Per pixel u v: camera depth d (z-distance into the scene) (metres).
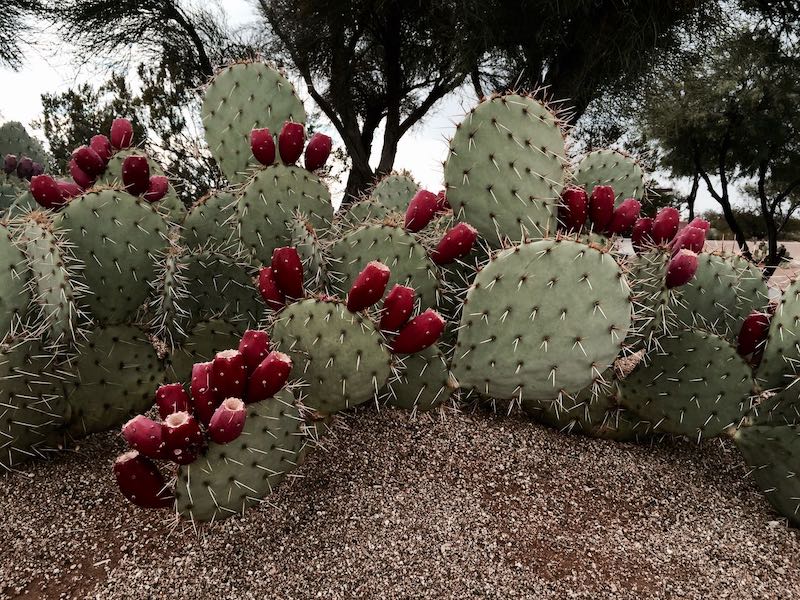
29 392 2.16
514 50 8.84
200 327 2.56
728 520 2.26
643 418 2.64
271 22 10.43
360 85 12.13
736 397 2.40
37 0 10.66
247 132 3.22
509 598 1.79
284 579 1.81
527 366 2.00
